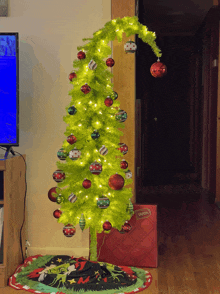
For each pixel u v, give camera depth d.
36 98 2.64
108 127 2.14
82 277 2.17
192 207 4.54
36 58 2.62
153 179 6.79
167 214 4.16
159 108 7.68
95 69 2.12
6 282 2.20
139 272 2.37
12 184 2.32
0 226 2.23
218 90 4.72
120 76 2.62
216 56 4.96
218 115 4.74
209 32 5.47
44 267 2.41
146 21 6.47
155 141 7.72
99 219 2.14
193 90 7.38
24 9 2.61
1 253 2.22
